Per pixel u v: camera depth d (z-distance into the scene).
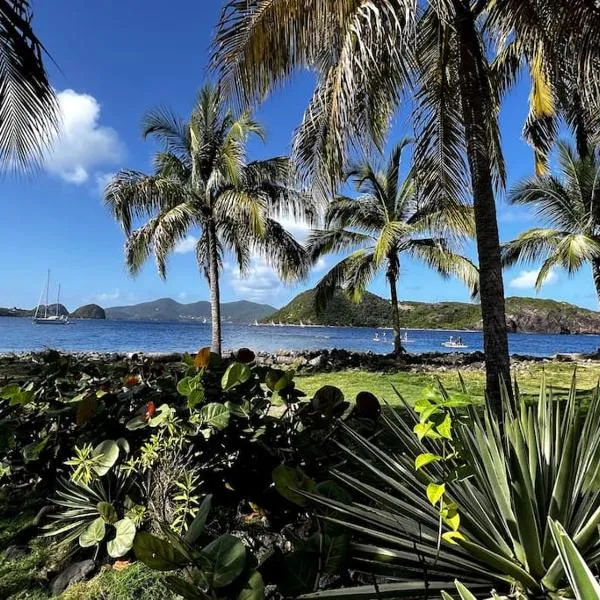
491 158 5.93
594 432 2.08
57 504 2.77
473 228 6.70
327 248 15.66
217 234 13.03
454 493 1.93
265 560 1.56
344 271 15.80
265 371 3.28
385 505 1.96
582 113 8.05
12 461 3.23
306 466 2.80
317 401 2.93
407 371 11.70
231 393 2.94
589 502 1.79
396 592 1.53
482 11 4.84
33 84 4.61
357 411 2.97
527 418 1.99
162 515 2.23
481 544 1.74
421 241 14.74
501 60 6.78
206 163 12.40
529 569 1.57
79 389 3.71
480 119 4.64
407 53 4.52
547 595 1.53
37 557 2.48
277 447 3.02
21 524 2.81
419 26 4.93
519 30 4.95
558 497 1.71
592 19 4.54
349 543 1.61
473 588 1.62
